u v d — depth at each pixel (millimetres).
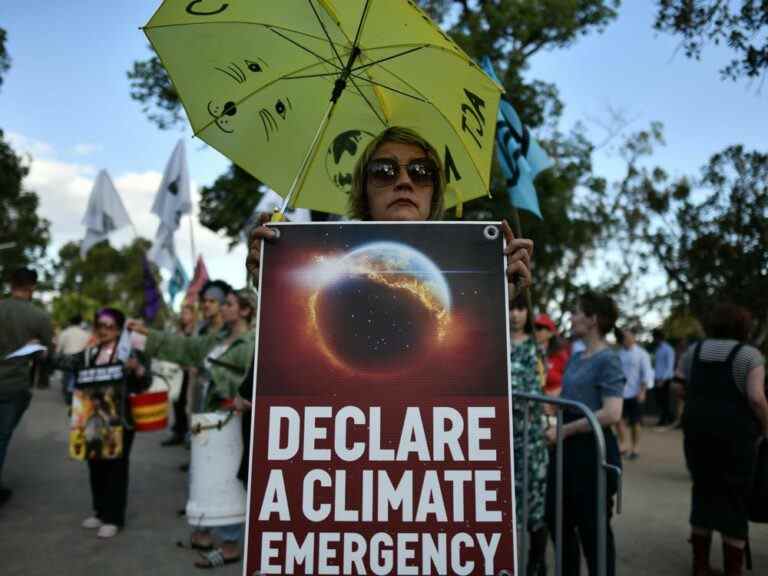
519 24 13914
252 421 1711
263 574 1620
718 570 4441
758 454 3979
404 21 1914
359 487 1670
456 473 1676
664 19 4883
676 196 18516
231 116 2213
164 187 8367
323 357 1756
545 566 3561
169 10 2031
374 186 2082
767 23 4598
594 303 3643
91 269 56969
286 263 1830
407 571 1624
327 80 2266
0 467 5379
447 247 1832
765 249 16469
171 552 4688
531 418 3516
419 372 1742
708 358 4172
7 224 32750
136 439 9898
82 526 5312
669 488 7148
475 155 2092
